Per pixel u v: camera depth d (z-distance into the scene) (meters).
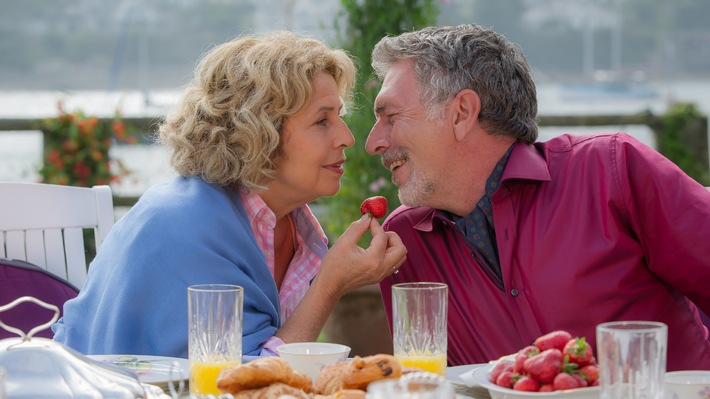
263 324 2.45
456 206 2.68
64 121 6.02
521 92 2.66
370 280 2.57
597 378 1.74
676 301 2.63
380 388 1.35
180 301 2.39
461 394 1.94
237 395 1.64
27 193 3.06
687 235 2.49
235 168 2.58
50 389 1.59
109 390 1.64
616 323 1.60
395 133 2.67
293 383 1.68
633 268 2.54
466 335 2.69
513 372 1.81
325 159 2.67
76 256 3.11
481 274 2.65
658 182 2.52
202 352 1.86
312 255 2.84
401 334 1.91
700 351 2.63
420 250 2.74
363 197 4.84
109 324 2.44
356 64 4.76
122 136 6.06
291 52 2.62
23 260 3.02
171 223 2.45
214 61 2.65
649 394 1.53
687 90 13.46
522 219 2.60
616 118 6.87
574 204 2.57
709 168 6.88
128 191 6.31
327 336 4.57
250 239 2.53
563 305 2.54
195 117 2.63
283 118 2.62
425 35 2.69
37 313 2.91
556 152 2.67
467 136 2.63
